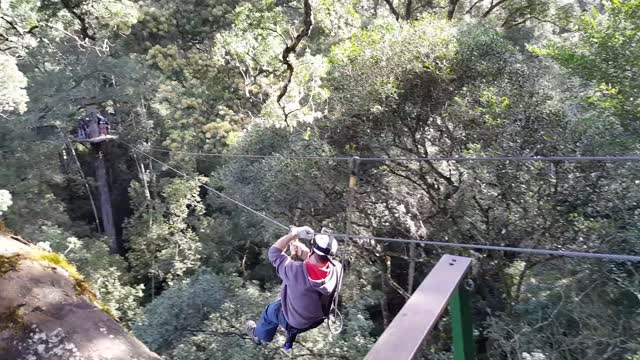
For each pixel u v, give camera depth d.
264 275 21.36
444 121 13.89
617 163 10.85
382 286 16.36
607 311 10.38
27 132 16.81
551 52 13.35
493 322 11.25
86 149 26.58
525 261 12.38
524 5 24.50
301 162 13.89
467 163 12.42
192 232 22.73
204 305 13.34
